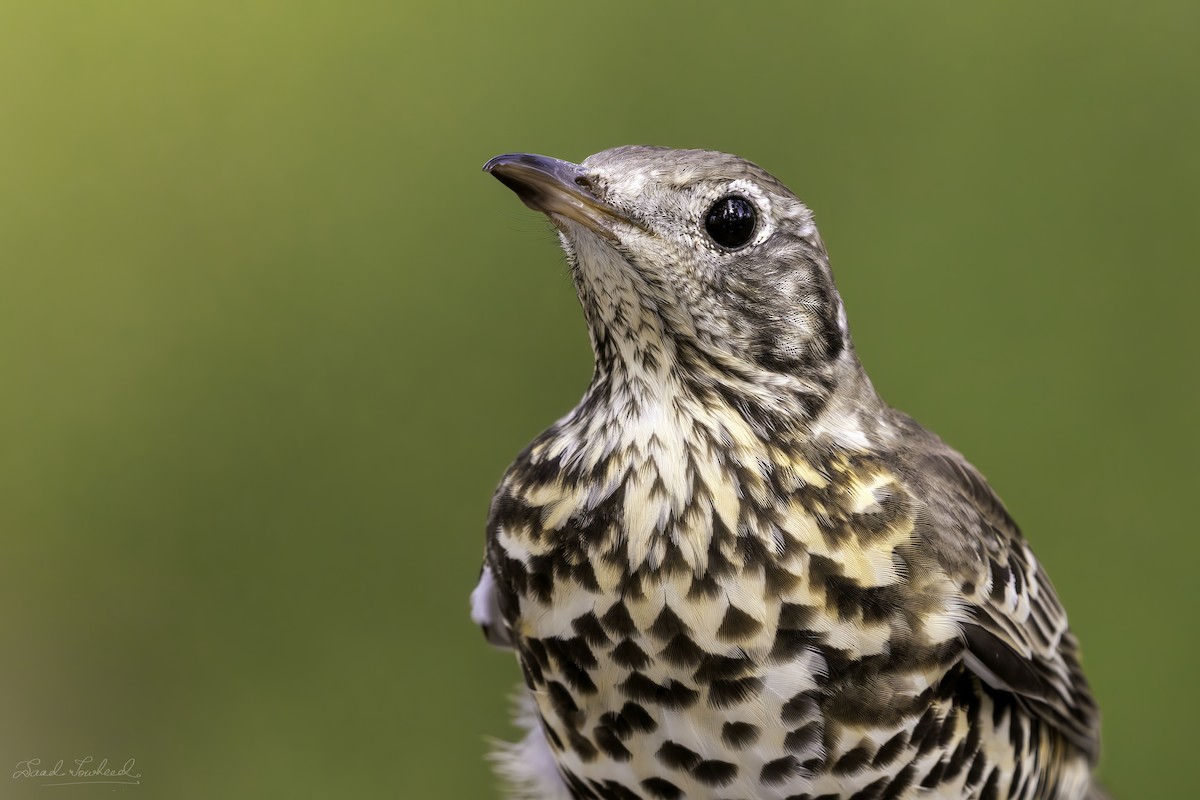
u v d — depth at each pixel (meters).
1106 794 1.85
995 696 1.78
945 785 1.77
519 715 1.82
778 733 1.76
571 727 1.77
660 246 1.77
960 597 1.77
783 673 1.76
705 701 1.76
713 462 1.77
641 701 1.76
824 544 1.76
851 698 1.76
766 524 1.76
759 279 1.77
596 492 1.77
